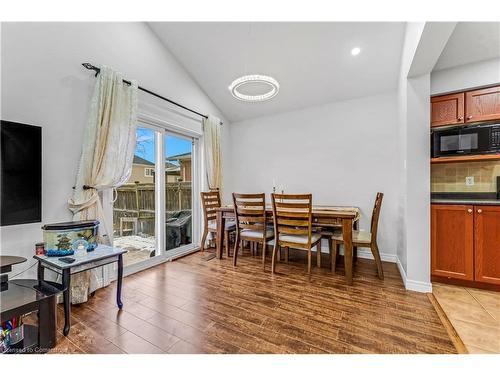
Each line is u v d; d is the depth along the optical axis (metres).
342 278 2.57
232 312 1.88
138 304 2.02
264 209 2.88
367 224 3.41
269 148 4.23
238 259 3.29
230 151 4.61
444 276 2.35
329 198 3.69
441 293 2.18
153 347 1.47
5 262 1.54
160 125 3.18
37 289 1.56
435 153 2.49
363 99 3.45
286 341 1.52
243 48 3.03
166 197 3.38
